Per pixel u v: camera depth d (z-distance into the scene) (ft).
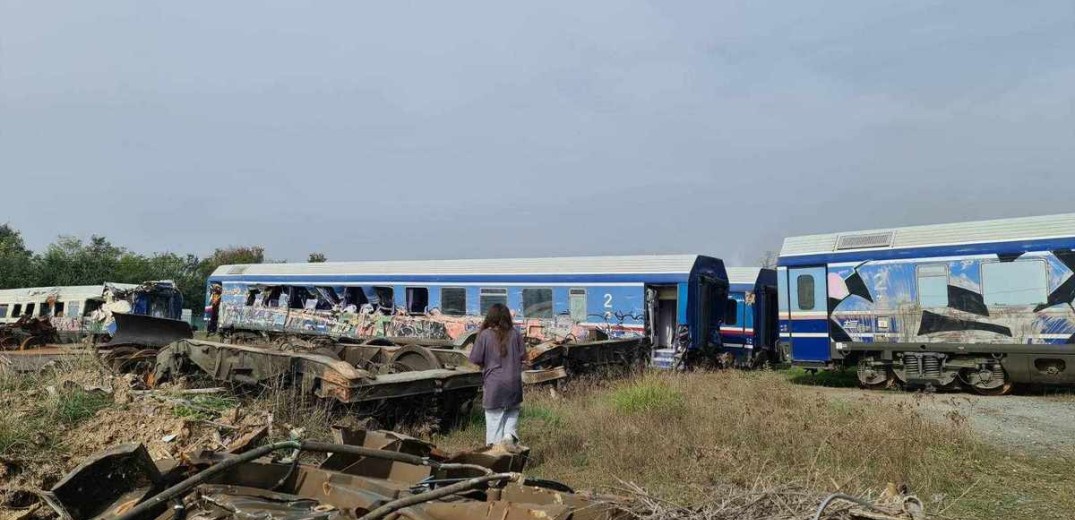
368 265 79.20
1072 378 45.65
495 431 24.53
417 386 29.12
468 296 71.82
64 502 12.95
